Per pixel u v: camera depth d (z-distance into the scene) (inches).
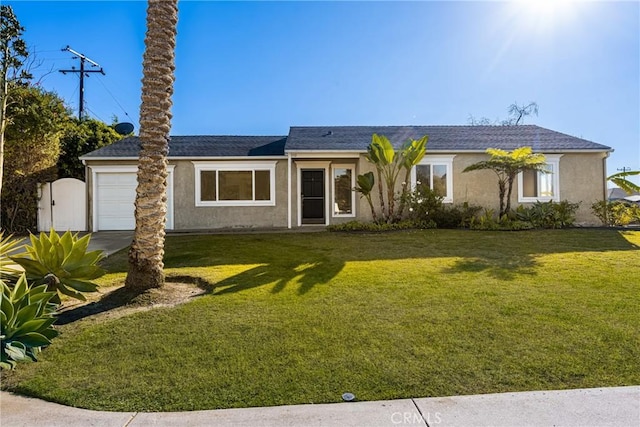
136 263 223.0
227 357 139.0
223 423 101.2
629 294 208.5
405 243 394.0
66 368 132.3
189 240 442.6
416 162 503.5
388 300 202.7
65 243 202.4
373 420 102.0
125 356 140.9
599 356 136.3
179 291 228.8
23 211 553.6
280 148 608.7
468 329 161.8
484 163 510.0
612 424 99.7
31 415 105.7
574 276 249.6
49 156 582.6
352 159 591.2
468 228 502.3
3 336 125.0
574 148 548.1
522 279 243.1
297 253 347.6
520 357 136.3
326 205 605.0
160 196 227.3
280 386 119.2
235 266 291.6
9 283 202.7
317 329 164.1
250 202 576.7
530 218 501.7
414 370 128.2
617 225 524.4
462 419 102.1
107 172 564.4
